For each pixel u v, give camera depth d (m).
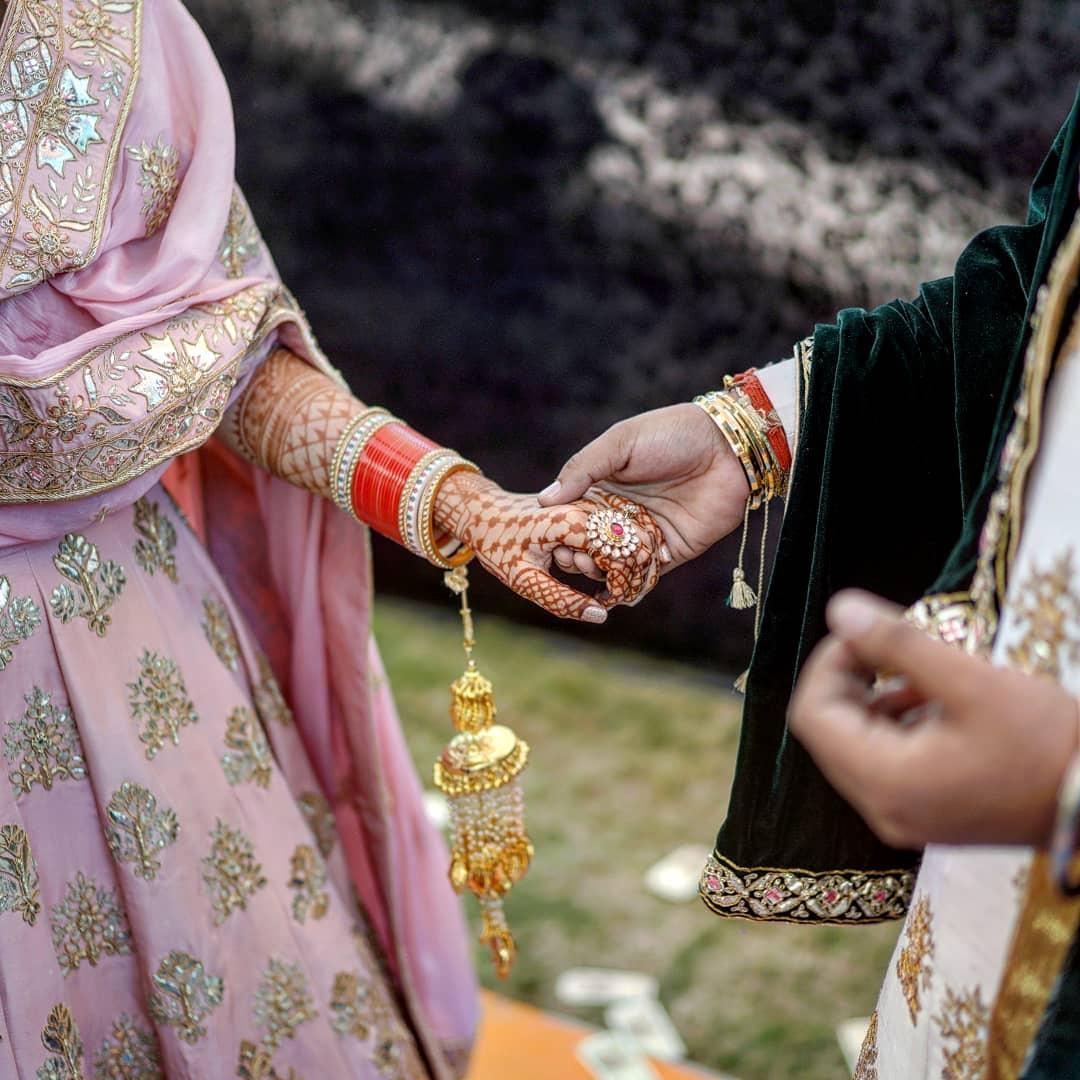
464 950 1.68
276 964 1.37
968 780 0.67
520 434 3.49
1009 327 1.06
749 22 2.92
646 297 3.23
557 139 3.25
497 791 1.36
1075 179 0.88
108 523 1.25
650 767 2.71
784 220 3.00
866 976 2.11
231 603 1.41
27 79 1.13
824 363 1.18
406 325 3.58
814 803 1.21
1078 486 0.74
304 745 1.56
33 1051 1.20
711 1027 2.00
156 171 1.23
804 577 1.21
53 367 1.10
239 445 1.40
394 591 3.56
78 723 1.22
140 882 1.26
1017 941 0.77
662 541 1.32
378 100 3.47
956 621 0.91
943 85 2.74
